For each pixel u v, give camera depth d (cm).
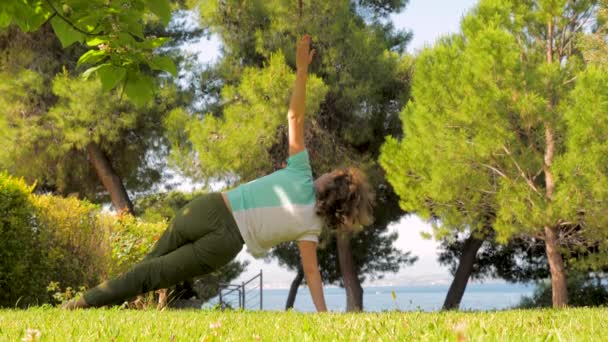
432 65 1080
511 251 1788
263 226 328
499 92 971
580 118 916
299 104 341
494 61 967
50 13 348
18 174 1578
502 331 213
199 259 328
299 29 1398
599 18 1107
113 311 411
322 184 334
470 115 998
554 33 1123
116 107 1455
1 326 262
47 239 750
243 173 1384
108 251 811
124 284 336
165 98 1577
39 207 745
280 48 1345
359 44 1402
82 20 339
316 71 1448
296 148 340
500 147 1001
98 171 1614
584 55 1158
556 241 1072
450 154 1038
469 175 1044
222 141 1302
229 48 1545
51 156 1525
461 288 1684
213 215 328
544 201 986
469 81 1002
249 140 1299
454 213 1099
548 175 1038
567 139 964
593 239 1050
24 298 727
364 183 339
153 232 888
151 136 1680
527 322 285
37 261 742
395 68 1468
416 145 1111
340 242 1622
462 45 1121
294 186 332
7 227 699
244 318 352
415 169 1114
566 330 233
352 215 333
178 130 1448
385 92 1535
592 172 912
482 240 1659
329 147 1430
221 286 1314
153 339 212
